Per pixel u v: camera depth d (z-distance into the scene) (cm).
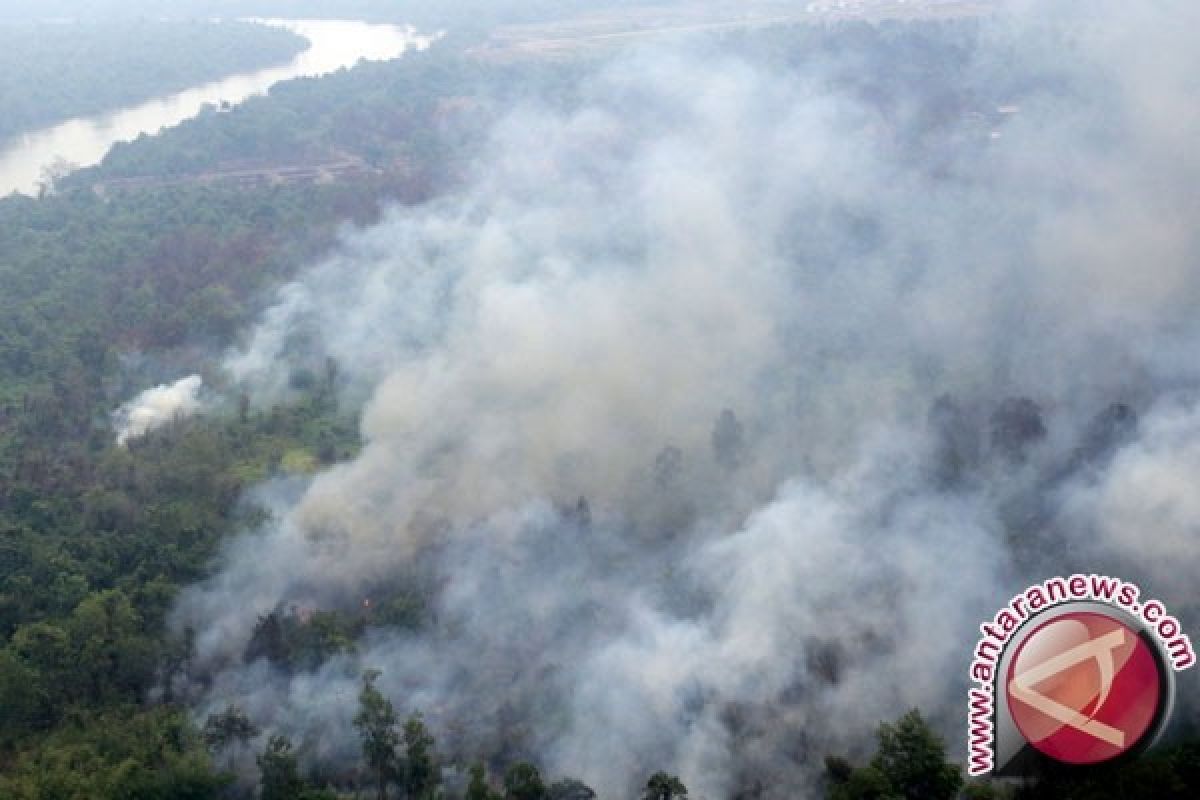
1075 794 6525
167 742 7631
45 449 13012
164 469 11881
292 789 7194
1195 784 6575
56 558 10050
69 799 6969
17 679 8162
